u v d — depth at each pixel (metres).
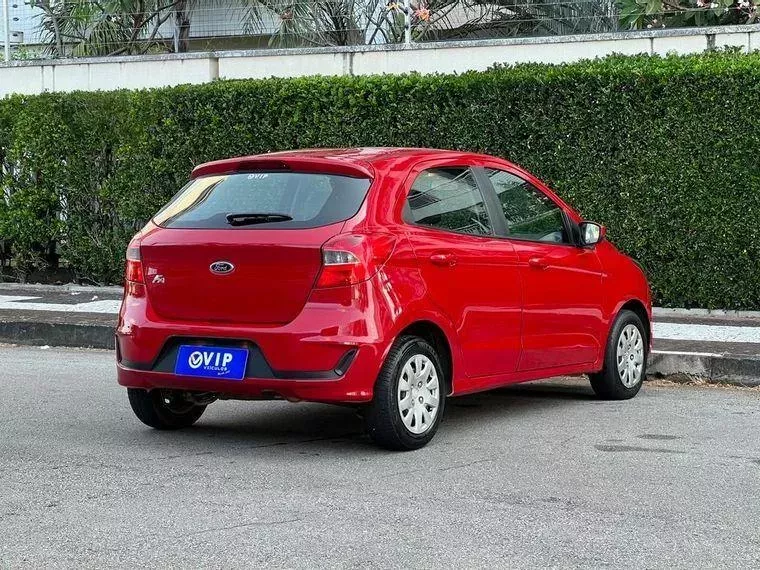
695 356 9.71
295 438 7.26
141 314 6.90
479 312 7.30
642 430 7.55
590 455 6.75
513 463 6.52
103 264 15.34
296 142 13.80
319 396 6.45
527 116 12.66
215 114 14.19
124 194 14.88
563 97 12.55
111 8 16.84
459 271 7.15
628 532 5.15
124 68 16.72
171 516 5.36
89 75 16.94
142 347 6.86
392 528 5.17
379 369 6.57
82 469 6.32
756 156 11.98
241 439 7.22
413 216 7.00
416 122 13.16
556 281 8.04
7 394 8.79
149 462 6.51
